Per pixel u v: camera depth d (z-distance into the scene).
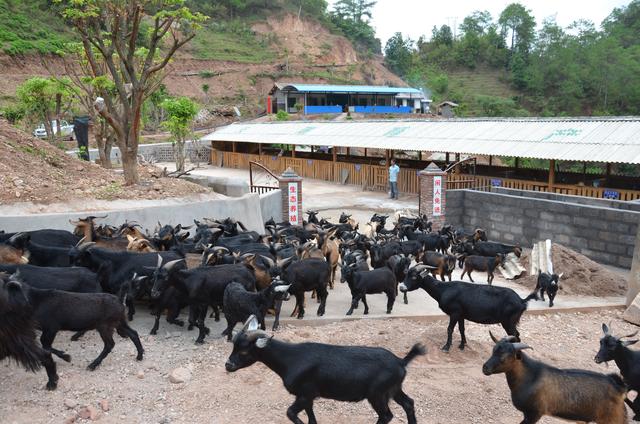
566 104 95.88
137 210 15.34
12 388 8.05
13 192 14.68
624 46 109.38
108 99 17.12
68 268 9.73
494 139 26.47
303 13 114.00
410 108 80.19
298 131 39.94
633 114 88.94
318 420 7.79
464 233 18.39
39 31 68.00
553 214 18.95
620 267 17.20
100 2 16.34
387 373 6.97
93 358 9.09
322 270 11.16
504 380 9.21
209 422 7.56
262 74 90.00
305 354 7.02
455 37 136.62
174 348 9.60
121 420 7.49
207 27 100.81
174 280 9.58
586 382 7.13
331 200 29.09
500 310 9.55
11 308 7.70
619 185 26.77
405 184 30.62
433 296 10.10
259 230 18.09
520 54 113.00
